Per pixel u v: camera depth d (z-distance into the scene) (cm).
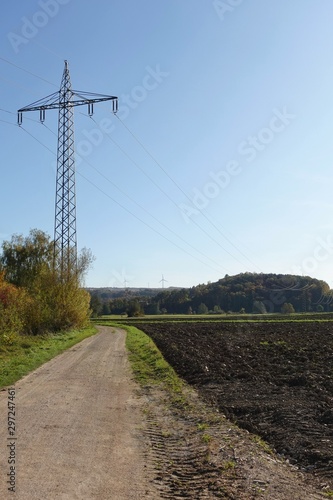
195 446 1038
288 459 956
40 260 5781
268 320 7750
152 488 775
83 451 963
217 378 2022
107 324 8181
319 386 1758
